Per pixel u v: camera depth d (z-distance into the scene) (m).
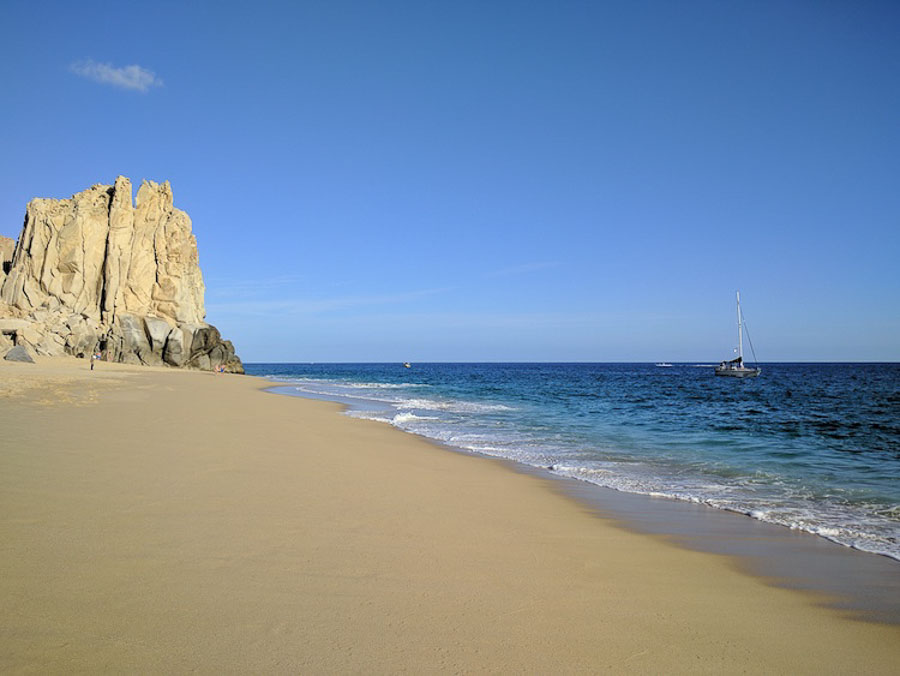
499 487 10.58
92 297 68.25
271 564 5.57
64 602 4.42
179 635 4.03
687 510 9.38
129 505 7.25
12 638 3.82
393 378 83.56
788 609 5.38
